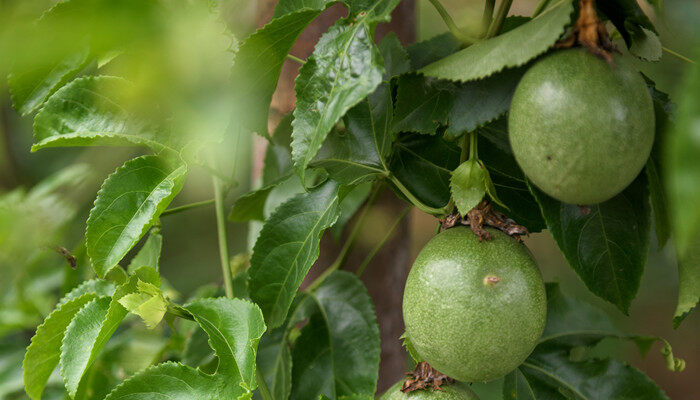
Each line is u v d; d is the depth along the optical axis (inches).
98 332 34.2
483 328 32.0
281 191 38.4
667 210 32.9
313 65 32.6
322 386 36.9
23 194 41.4
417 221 89.2
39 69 34.0
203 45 33.6
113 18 31.6
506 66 32.4
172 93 34.2
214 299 34.1
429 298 32.4
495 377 32.6
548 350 37.2
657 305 89.9
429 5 66.5
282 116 39.3
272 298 35.1
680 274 32.7
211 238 71.3
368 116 35.1
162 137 34.8
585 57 31.5
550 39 31.3
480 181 33.0
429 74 33.0
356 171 35.2
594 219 33.6
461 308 32.1
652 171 32.9
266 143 40.1
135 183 34.3
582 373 36.9
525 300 32.3
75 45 31.7
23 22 30.2
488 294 32.1
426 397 34.0
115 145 34.9
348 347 37.1
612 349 74.0
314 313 37.6
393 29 39.8
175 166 34.8
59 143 34.7
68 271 40.1
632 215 33.6
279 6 34.4
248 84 34.2
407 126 34.3
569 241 33.4
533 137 31.6
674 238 32.7
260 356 37.5
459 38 34.8
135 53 33.4
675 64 38.0
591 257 33.6
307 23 33.5
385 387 40.9
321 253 40.0
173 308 34.4
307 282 40.2
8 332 42.9
